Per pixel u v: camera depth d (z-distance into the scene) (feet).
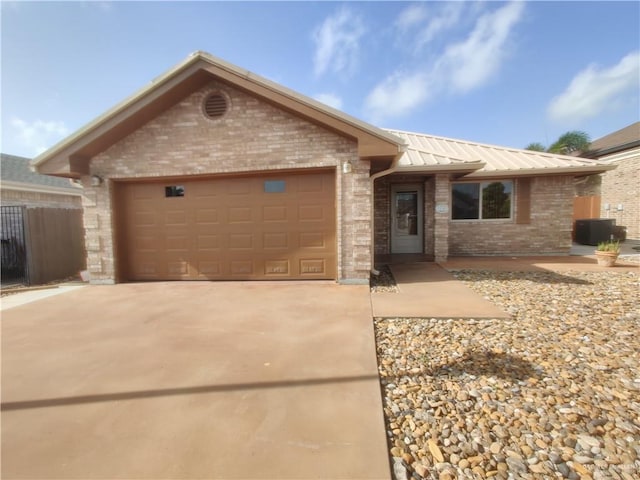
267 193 23.08
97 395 8.89
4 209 28.02
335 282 22.21
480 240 35.19
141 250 24.73
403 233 35.83
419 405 8.18
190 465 6.25
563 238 34.01
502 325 13.61
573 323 13.55
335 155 21.31
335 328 13.70
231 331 13.71
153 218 24.47
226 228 23.67
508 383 9.05
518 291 19.24
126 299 19.47
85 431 7.38
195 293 20.45
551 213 34.01
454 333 12.92
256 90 19.66
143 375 9.97
